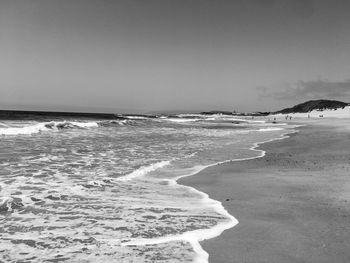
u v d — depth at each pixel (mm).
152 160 13719
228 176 10758
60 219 5844
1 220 5680
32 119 41375
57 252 4477
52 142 18500
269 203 7473
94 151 15680
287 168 12297
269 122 76062
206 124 60500
